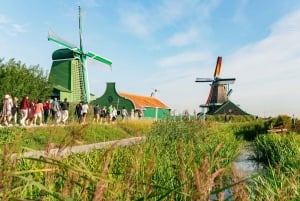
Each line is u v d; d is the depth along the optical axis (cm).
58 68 5394
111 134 2641
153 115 6869
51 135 295
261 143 1827
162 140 1709
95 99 6481
